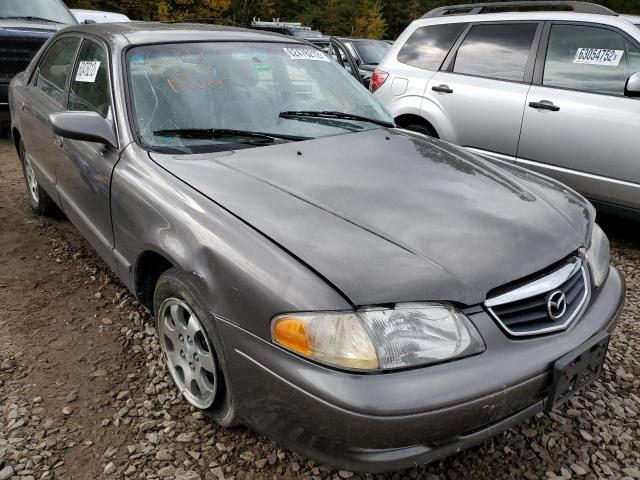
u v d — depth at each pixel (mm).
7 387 2555
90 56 3227
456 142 5086
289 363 1748
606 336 2076
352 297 1719
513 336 1866
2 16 7309
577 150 4348
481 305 1839
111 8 37656
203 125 2715
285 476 2117
